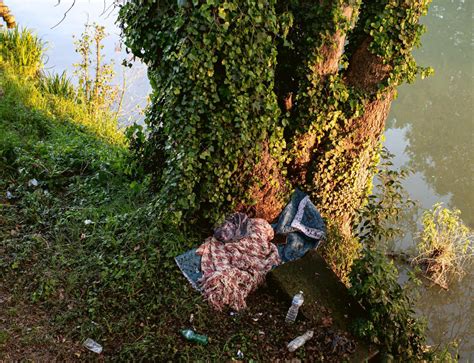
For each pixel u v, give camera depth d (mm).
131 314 4355
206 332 4344
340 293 4910
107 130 8844
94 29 10320
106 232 5168
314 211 5871
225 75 4883
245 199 5379
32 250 4859
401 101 14688
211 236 5273
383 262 4797
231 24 4734
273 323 4574
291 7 5676
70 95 9586
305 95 5812
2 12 9180
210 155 4996
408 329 4676
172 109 4969
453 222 8359
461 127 13266
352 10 5711
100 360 3986
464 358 6816
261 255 5156
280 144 5523
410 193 10555
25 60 9484
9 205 5387
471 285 8188
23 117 7309
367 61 6047
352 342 4488
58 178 6066
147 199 5926
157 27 5277
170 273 4820
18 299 4344
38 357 3883
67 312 4297
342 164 6254
